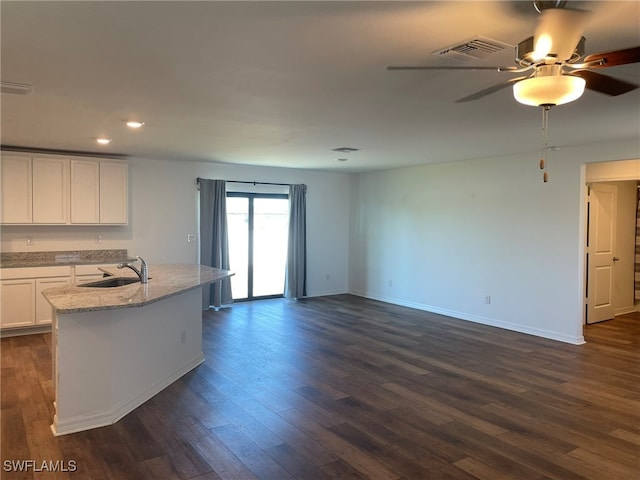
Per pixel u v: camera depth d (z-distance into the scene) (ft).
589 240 21.83
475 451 9.63
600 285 22.43
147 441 9.92
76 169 19.67
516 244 20.08
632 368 15.16
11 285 18.01
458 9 6.23
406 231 25.68
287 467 8.92
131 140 16.85
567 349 17.34
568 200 18.20
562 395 12.80
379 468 8.92
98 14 6.47
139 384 12.01
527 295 19.72
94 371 10.59
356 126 14.07
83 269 19.26
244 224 26.13
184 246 23.49
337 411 11.60
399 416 11.34
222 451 9.52
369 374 14.43
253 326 20.75
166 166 22.91
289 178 27.04
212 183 23.93
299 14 6.44
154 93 10.53
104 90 10.28
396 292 26.43
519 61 6.53
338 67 8.72
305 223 27.78
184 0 6.03
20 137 16.29
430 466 9.02
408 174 25.49
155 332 12.80
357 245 29.27
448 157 21.11
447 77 9.24
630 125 13.79
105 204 20.35
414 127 14.19
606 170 20.62
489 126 13.99
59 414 10.27
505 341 18.44
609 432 10.56
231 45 7.63
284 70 8.91
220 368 14.97
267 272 27.35
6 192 18.25
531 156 19.39
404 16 6.48
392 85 9.83
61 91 10.36
